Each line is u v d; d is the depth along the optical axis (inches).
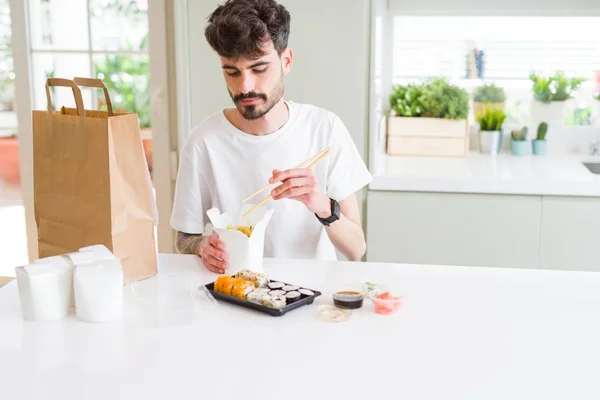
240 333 48.2
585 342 47.1
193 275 61.4
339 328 49.1
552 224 99.1
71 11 116.8
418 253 102.4
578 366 43.4
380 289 54.1
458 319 50.9
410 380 41.2
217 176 72.8
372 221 102.2
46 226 59.2
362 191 102.3
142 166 57.9
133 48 117.4
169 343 46.6
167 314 51.8
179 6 100.4
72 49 118.4
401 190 101.0
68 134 55.7
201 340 47.0
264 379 41.3
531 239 99.8
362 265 64.0
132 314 52.0
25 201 121.4
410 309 52.9
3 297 56.7
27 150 120.0
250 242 59.3
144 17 115.6
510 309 53.0
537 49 123.4
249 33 60.0
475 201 99.7
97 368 42.9
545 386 40.8
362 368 42.8
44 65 119.3
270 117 70.6
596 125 123.5
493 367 43.1
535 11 120.3
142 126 127.6
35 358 44.4
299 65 100.3
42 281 50.3
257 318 51.0
